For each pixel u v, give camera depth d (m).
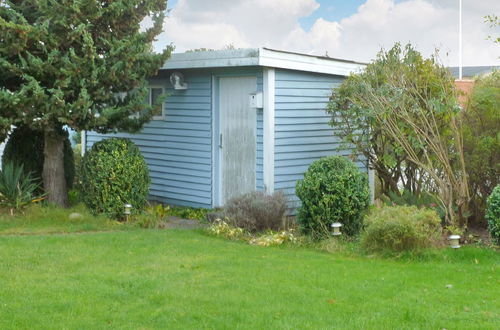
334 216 10.46
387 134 11.88
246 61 12.15
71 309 6.70
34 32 11.34
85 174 12.20
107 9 11.78
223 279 7.88
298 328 6.23
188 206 14.30
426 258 9.12
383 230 9.30
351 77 12.60
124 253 9.23
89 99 11.75
